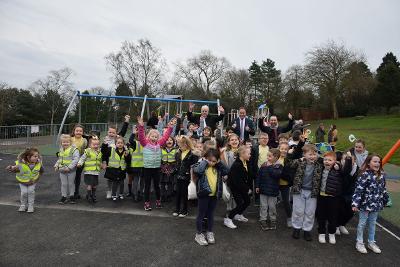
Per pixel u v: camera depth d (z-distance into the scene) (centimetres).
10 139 1627
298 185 494
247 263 409
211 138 694
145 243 458
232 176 534
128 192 745
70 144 648
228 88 5184
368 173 459
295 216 499
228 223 540
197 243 464
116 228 512
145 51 4200
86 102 1939
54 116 4453
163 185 673
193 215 590
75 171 642
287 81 5131
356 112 4900
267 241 484
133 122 2148
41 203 635
